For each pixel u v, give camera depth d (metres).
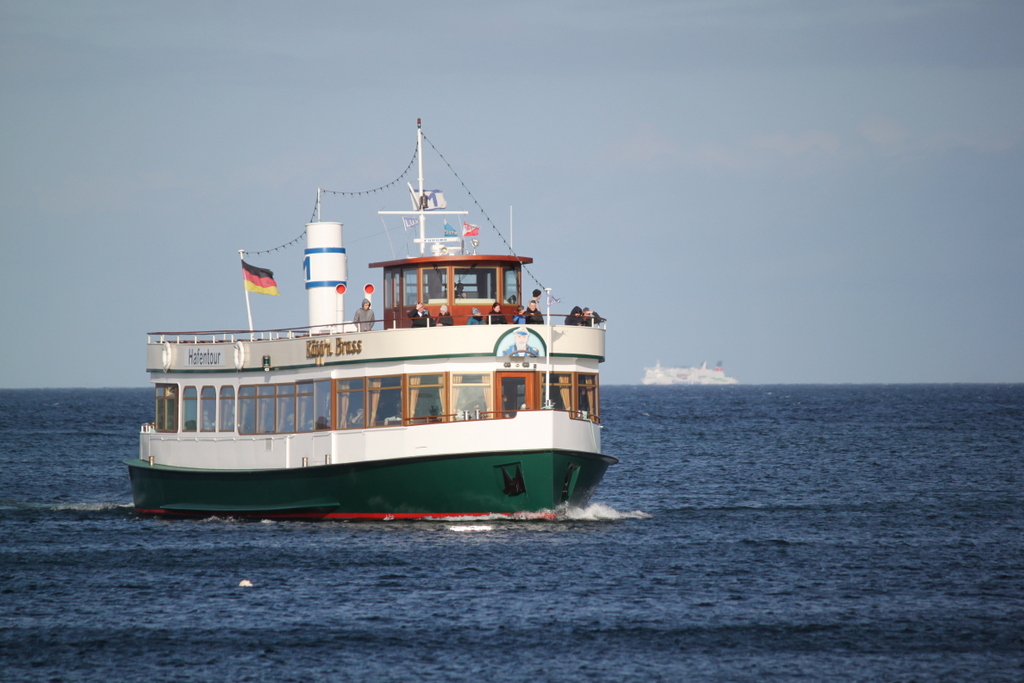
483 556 152.25
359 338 170.12
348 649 114.56
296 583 139.50
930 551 166.25
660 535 176.38
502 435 162.50
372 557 151.62
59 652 113.88
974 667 110.06
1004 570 152.38
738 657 112.69
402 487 168.25
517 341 165.12
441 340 165.38
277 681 105.81
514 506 166.12
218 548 160.50
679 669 109.25
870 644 116.94
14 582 142.12
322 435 174.00
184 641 117.12
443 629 120.94
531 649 114.69
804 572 150.00
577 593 135.38
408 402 166.88
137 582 141.50
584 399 175.00
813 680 106.50
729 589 139.38
